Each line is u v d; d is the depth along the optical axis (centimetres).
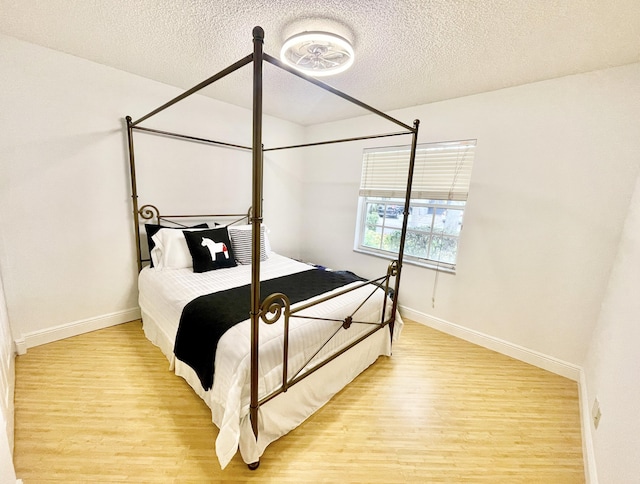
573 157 191
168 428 145
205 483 119
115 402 160
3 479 89
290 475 124
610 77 176
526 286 219
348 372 183
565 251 200
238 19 148
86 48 186
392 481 125
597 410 140
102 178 222
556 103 195
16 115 181
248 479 121
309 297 179
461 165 246
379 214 322
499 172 224
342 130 338
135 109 230
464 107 238
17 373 179
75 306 223
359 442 143
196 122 270
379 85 225
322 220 372
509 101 215
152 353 207
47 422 144
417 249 292
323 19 143
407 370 206
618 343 137
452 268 264
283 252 385
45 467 121
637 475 89
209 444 137
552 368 211
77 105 203
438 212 272
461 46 163
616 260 176
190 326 155
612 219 180
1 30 166
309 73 194
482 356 229
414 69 194
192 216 280
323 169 363
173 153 259
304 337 147
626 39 145
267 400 127
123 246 241
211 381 134
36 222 197
